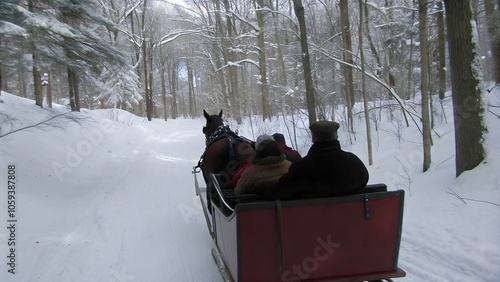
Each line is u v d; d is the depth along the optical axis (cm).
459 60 643
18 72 876
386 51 1717
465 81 639
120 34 3072
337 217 320
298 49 1666
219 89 4478
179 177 1097
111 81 2964
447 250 460
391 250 335
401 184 756
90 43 1091
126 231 621
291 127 1697
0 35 743
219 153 545
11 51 824
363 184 346
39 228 618
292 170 325
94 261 501
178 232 618
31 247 534
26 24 802
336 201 318
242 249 305
